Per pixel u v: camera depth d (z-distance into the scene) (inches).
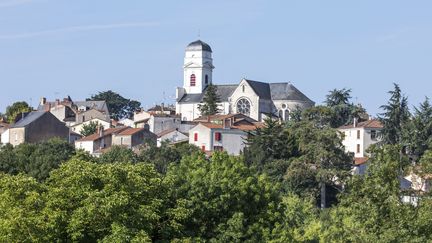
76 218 4372.5
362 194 5002.5
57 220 4343.0
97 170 4638.3
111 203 4392.2
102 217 4407.0
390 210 4859.7
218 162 5191.9
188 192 4842.5
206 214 4813.0
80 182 4576.8
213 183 4872.0
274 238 4886.8
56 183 4672.7
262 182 5078.7
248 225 4884.4
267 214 4970.5
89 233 4404.5
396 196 4931.1
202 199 4832.7
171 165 5226.4
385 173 4958.2
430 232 4781.0
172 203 4781.0
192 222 4795.8
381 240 4717.0
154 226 4598.9
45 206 4463.6
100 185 4608.8
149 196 4658.0
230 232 4761.3
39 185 4638.3
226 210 4879.4
